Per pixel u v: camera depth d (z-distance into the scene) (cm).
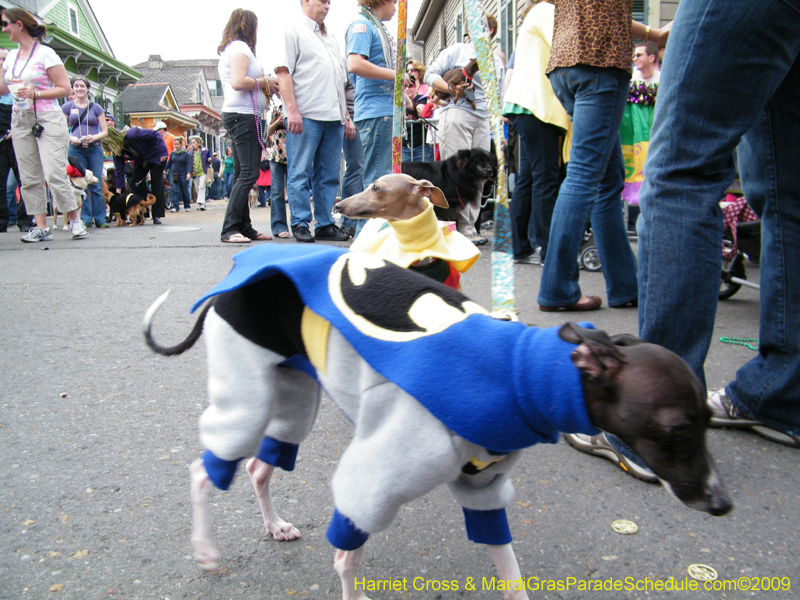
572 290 427
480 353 139
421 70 909
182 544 194
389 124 565
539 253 607
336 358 155
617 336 146
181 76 5250
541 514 212
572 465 245
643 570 185
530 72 487
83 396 298
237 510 214
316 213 727
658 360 132
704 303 234
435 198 286
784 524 205
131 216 1124
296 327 164
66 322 413
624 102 385
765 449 252
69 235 905
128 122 3278
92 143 1038
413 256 242
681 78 223
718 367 331
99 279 539
